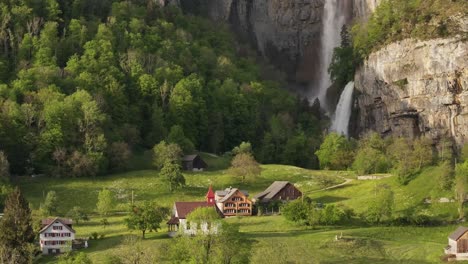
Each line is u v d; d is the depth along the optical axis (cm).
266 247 16000
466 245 15762
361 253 16075
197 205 18400
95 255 15888
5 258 15525
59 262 15300
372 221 18188
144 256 14825
